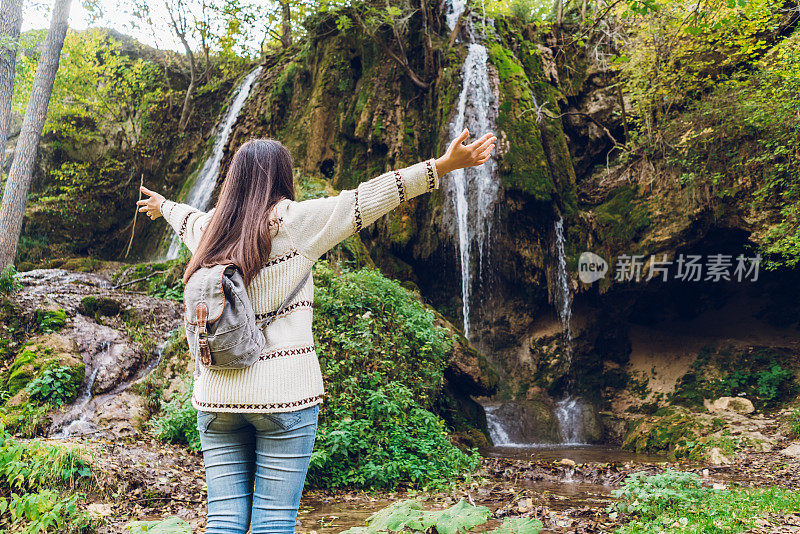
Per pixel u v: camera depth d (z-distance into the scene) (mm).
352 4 14609
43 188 19703
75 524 4113
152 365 8719
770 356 11625
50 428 6793
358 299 7848
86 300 9359
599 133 14234
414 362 8070
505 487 6289
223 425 1554
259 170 1651
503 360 13047
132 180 20172
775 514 4312
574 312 13062
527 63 14266
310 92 15461
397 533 1982
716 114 11148
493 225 12664
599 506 5242
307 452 1554
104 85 20406
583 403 12320
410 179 1581
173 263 12766
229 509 1543
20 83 18531
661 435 10133
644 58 12586
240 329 1438
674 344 12891
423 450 6629
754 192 10477
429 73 13930
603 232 12703
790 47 10258
